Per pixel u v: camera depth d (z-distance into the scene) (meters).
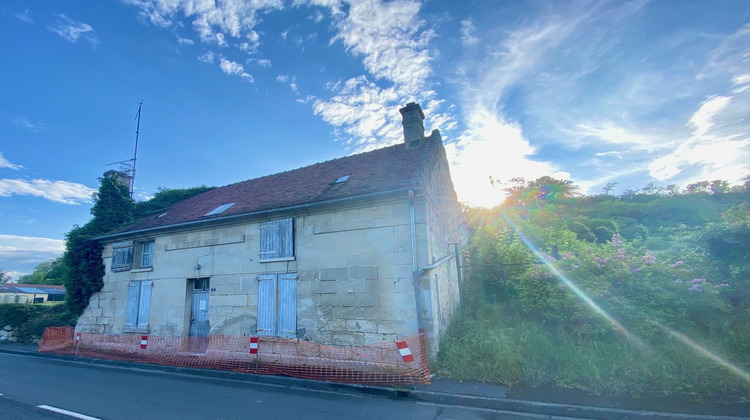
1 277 75.75
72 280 13.88
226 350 9.62
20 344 14.97
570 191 27.94
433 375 6.96
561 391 5.90
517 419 5.16
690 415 4.75
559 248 11.01
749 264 6.61
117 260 13.18
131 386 7.44
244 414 5.44
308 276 9.12
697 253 7.66
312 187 10.71
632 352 6.30
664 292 6.71
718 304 6.32
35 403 6.15
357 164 11.59
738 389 5.41
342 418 5.24
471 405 5.78
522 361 6.74
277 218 9.88
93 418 5.30
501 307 9.02
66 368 9.88
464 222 15.32
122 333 12.28
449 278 10.08
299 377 7.60
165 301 11.55
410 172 9.05
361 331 8.23
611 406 5.18
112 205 15.50
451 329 8.73
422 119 11.98
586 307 7.06
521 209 21.16
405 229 8.25
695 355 5.92
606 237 17.20
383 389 6.52
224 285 10.42
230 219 10.48
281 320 9.24
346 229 8.89
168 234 12.02
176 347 10.66
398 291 8.05
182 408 5.78
